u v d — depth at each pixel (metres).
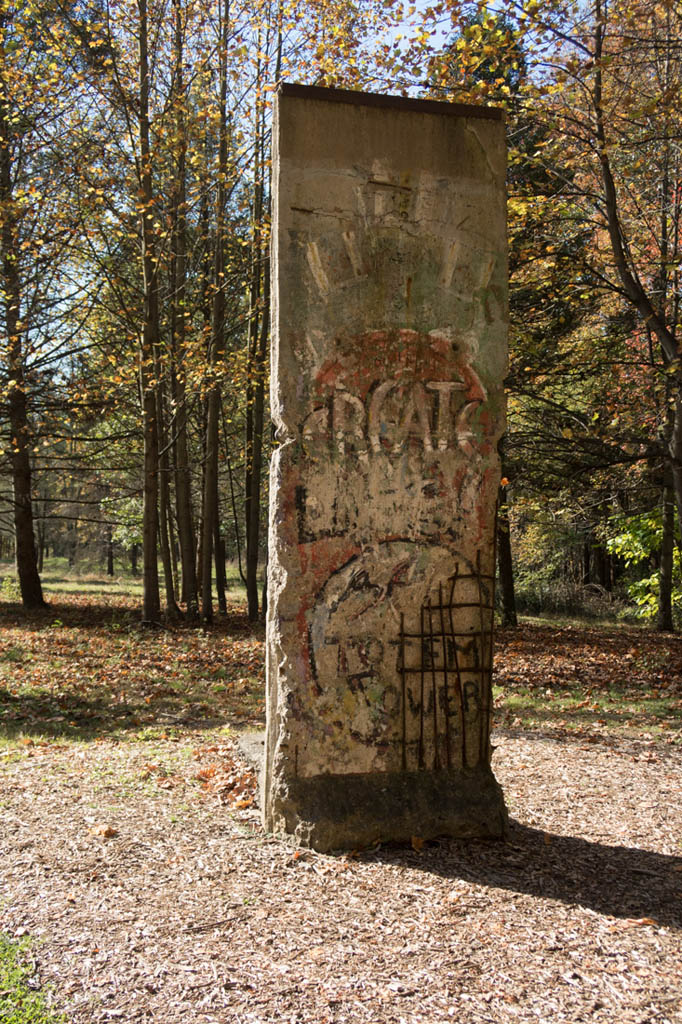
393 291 4.91
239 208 17.80
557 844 4.91
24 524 19.80
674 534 18.98
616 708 9.78
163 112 14.47
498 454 5.12
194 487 25.36
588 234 12.69
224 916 3.84
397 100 4.92
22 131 15.41
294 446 4.78
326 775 4.80
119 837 4.68
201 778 5.89
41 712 8.71
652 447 13.65
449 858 4.55
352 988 3.33
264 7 14.77
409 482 4.93
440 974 3.44
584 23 10.14
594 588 24.86
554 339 13.61
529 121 11.60
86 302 17.44
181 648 13.33
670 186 13.27
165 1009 3.16
